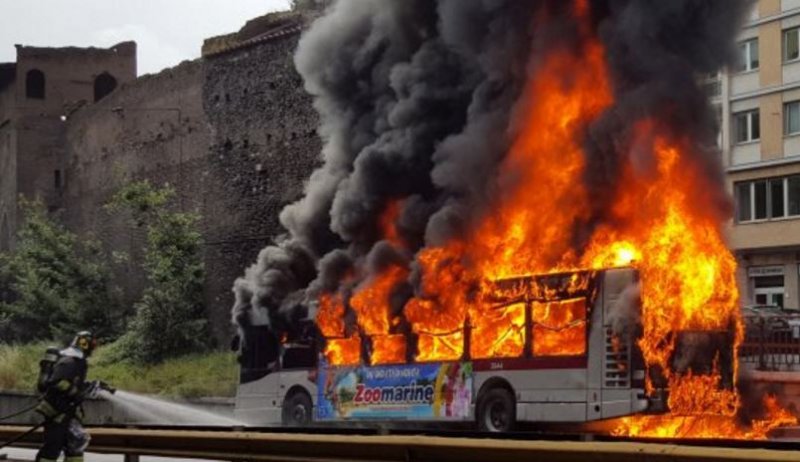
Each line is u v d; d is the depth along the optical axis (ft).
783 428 68.39
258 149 157.89
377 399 80.59
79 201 210.79
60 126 224.12
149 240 165.48
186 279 160.56
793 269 141.28
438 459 41.22
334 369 84.48
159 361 155.02
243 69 161.38
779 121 143.23
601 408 66.18
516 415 70.54
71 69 230.27
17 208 223.10
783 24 143.33
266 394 90.53
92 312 181.37
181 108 174.40
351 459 44.04
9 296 200.13
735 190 147.13
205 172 167.73
